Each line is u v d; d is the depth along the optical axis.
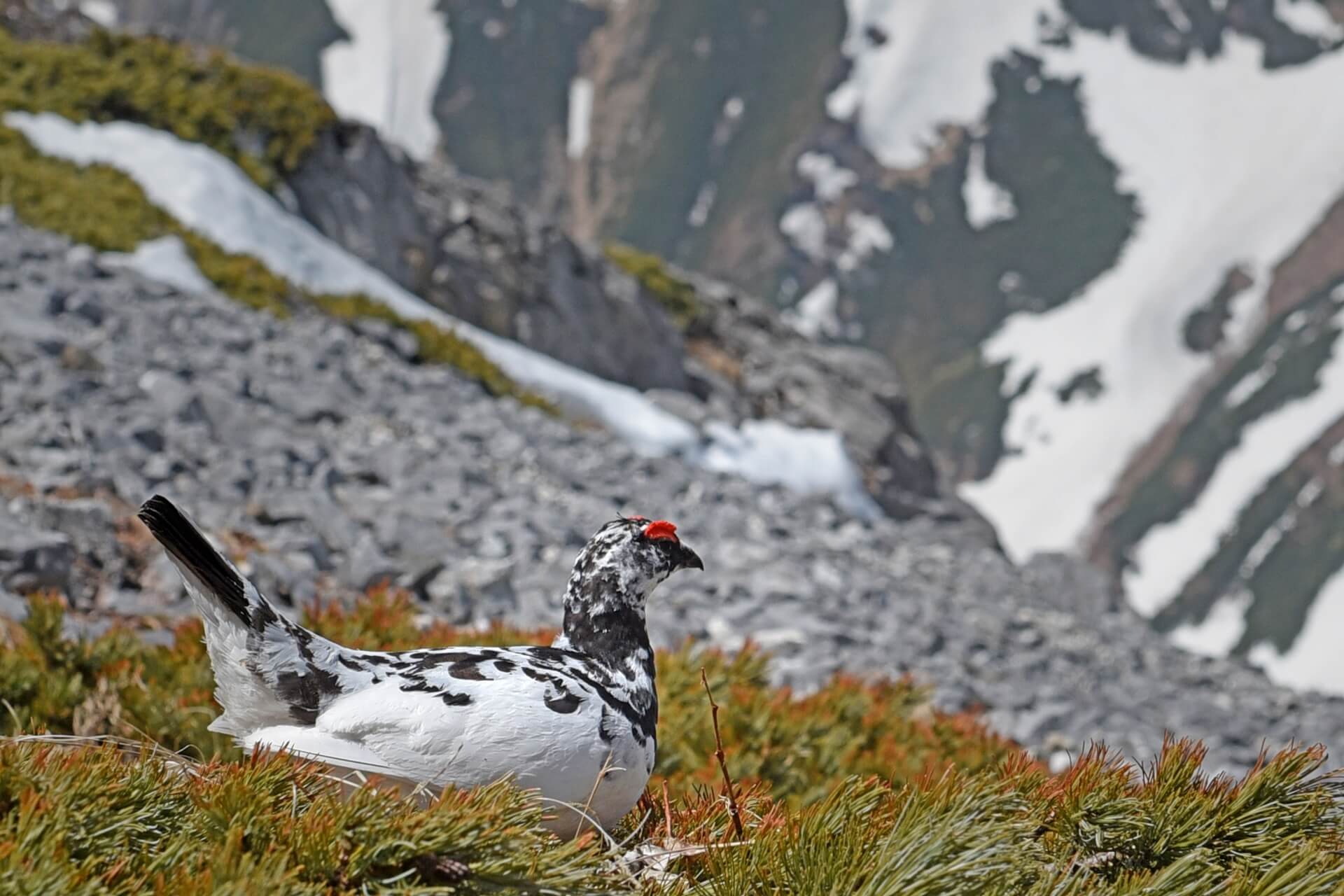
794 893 4.62
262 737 4.87
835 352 42.69
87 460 13.34
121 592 11.02
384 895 4.17
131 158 26.73
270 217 27.39
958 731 10.16
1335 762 15.20
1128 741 14.64
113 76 28.92
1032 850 4.86
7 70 27.70
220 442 15.67
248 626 4.75
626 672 5.43
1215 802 5.40
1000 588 23.77
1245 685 21.22
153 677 8.27
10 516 10.99
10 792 4.43
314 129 30.41
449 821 4.34
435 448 18.50
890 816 5.22
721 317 42.31
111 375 16.23
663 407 31.14
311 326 23.59
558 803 4.85
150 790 4.62
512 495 17.55
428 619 12.44
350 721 4.77
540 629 9.75
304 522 13.77
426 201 32.84
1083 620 23.75
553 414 26.91
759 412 37.69
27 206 22.78
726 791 5.87
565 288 33.81
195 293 22.33
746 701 9.01
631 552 5.59
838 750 8.90
